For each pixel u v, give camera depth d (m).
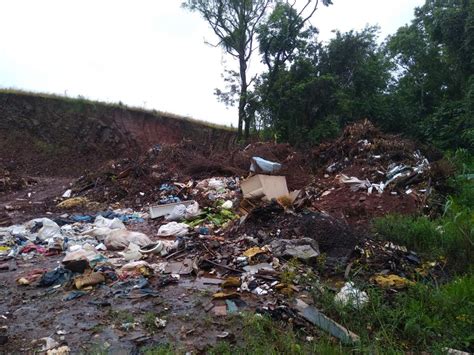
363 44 21.53
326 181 11.82
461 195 9.28
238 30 23.34
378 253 6.34
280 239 6.97
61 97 25.33
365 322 4.32
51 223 8.64
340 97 19.78
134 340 4.09
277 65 22.33
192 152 16.17
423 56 23.97
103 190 13.73
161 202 11.81
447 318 4.21
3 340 4.04
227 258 6.66
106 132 24.89
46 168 22.56
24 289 5.61
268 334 4.17
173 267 6.39
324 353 3.71
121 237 7.72
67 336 4.20
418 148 12.54
